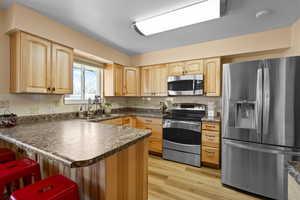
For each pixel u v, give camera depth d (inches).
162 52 124.6
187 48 113.4
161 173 90.4
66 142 41.9
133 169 48.2
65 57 82.9
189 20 72.0
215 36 96.3
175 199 66.7
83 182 43.6
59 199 35.4
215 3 59.5
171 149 110.3
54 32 75.7
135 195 49.3
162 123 115.9
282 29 84.1
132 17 72.8
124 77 135.0
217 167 96.3
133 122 129.7
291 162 31.3
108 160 38.7
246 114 73.9
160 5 62.8
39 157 56.9
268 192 65.9
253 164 69.2
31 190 36.5
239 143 72.3
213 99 119.0
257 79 67.4
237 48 96.0
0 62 67.4
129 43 109.5
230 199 67.3
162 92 128.6
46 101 87.4
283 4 62.5
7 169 44.4
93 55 101.3
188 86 112.7
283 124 62.3
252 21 76.9
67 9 66.8
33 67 69.0
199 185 77.8
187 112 127.3
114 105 144.8
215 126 96.0
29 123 74.7
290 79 60.8
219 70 104.3
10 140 45.9
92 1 60.9
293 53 80.2
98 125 69.1
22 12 63.9
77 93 113.0
